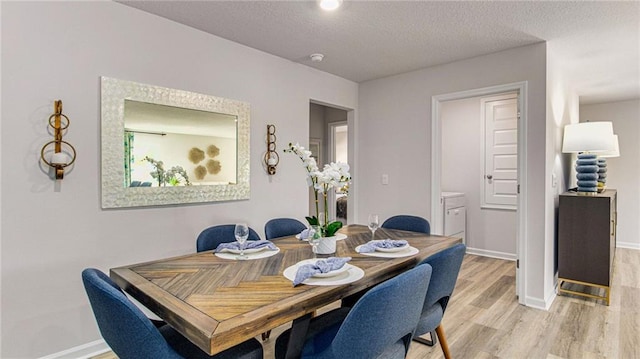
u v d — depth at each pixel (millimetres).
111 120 2311
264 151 3297
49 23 2068
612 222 3402
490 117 4773
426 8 2404
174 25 2639
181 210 2701
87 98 2217
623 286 3523
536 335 2471
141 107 2455
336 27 2732
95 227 2262
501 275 3889
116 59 2344
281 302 1249
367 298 1168
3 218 1929
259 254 1957
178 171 2658
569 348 2287
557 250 3439
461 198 4836
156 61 2539
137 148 2441
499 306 3006
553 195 3270
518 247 3107
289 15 2525
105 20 2293
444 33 2836
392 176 4102
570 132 3484
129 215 2424
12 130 1951
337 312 1829
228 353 1412
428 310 1800
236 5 2381
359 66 3727
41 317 2064
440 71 3676
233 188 3014
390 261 1813
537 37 2895
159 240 2576
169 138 2605
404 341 1507
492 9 2408
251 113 3178
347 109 4352
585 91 4727
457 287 3482
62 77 2117
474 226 4938
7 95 1931
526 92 3084
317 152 5938
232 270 1646
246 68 3133
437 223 3764
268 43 3064
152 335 1190
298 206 3625
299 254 1961
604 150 3285
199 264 1756
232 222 3037
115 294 1186
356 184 4418
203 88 2818
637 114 5199
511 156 4609
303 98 3682
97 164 2262
